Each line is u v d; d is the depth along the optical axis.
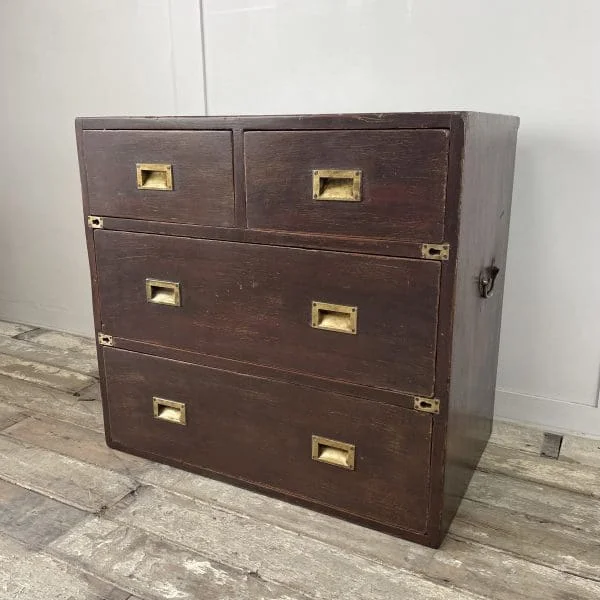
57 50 2.26
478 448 1.57
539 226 1.67
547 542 1.30
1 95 2.45
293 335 1.32
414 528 1.30
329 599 1.14
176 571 1.22
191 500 1.45
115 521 1.37
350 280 1.22
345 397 1.30
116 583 1.18
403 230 1.15
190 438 1.54
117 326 1.57
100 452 1.66
